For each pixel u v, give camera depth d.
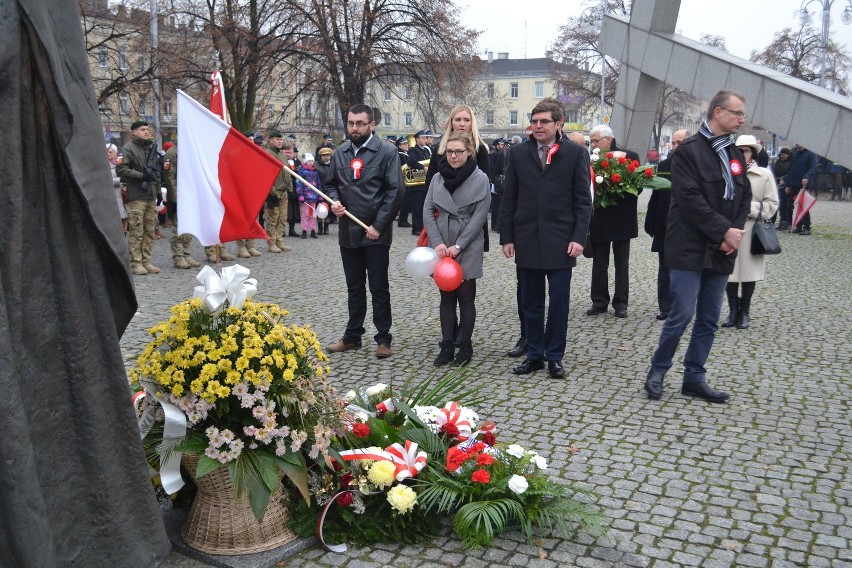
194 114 4.44
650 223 7.96
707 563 3.28
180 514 3.60
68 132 2.55
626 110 17.83
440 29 28.36
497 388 5.65
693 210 5.13
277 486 3.24
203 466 3.07
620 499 3.86
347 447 3.65
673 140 9.27
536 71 85.38
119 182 10.40
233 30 25.25
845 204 24.83
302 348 3.41
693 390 5.46
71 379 2.70
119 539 2.84
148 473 2.99
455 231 6.07
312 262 11.95
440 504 3.42
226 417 3.23
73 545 2.74
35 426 2.59
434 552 3.35
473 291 6.25
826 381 5.84
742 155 5.30
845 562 3.29
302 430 3.31
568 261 5.77
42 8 2.47
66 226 2.67
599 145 7.81
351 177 6.35
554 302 5.82
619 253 7.94
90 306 2.76
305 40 27.95
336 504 3.43
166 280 10.22
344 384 5.76
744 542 3.46
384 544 3.41
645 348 6.78
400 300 8.79
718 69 14.80
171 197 13.89
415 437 3.78
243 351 3.19
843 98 12.85
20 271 2.50
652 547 3.40
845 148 12.40
